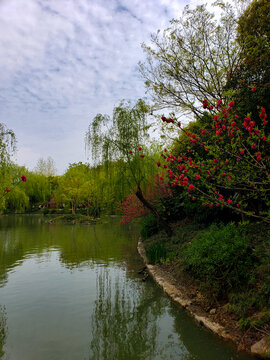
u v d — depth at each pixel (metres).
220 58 6.47
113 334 3.69
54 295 5.35
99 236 14.61
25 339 3.57
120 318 4.23
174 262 6.57
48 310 4.58
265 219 2.99
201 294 4.57
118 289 5.66
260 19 6.20
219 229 5.55
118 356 3.11
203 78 6.48
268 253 4.12
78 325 4.00
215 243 4.56
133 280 6.30
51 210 41.47
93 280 6.38
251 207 6.00
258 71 5.27
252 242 4.82
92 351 3.25
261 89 4.83
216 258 4.26
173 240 8.09
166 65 6.88
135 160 9.20
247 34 6.29
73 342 3.49
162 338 3.54
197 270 4.90
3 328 3.91
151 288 5.66
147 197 11.93
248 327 3.25
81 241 12.84
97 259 8.73
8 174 7.92
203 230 7.24
